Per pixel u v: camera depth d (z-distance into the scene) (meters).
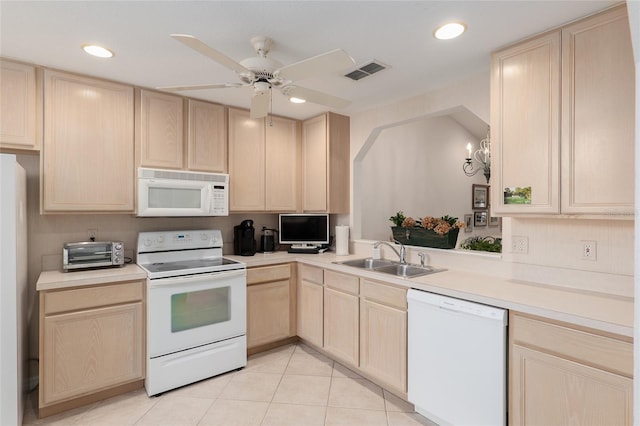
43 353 2.09
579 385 1.48
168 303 2.45
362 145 3.38
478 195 5.91
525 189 1.91
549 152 1.81
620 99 1.58
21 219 2.13
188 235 3.00
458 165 5.57
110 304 2.32
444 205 5.30
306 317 3.16
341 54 1.54
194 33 1.87
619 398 1.37
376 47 2.03
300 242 3.50
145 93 2.70
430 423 2.09
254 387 2.53
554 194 1.79
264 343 3.06
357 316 2.61
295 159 3.61
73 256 2.43
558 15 1.68
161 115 2.77
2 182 1.88
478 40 1.94
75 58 2.19
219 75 2.47
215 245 3.14
